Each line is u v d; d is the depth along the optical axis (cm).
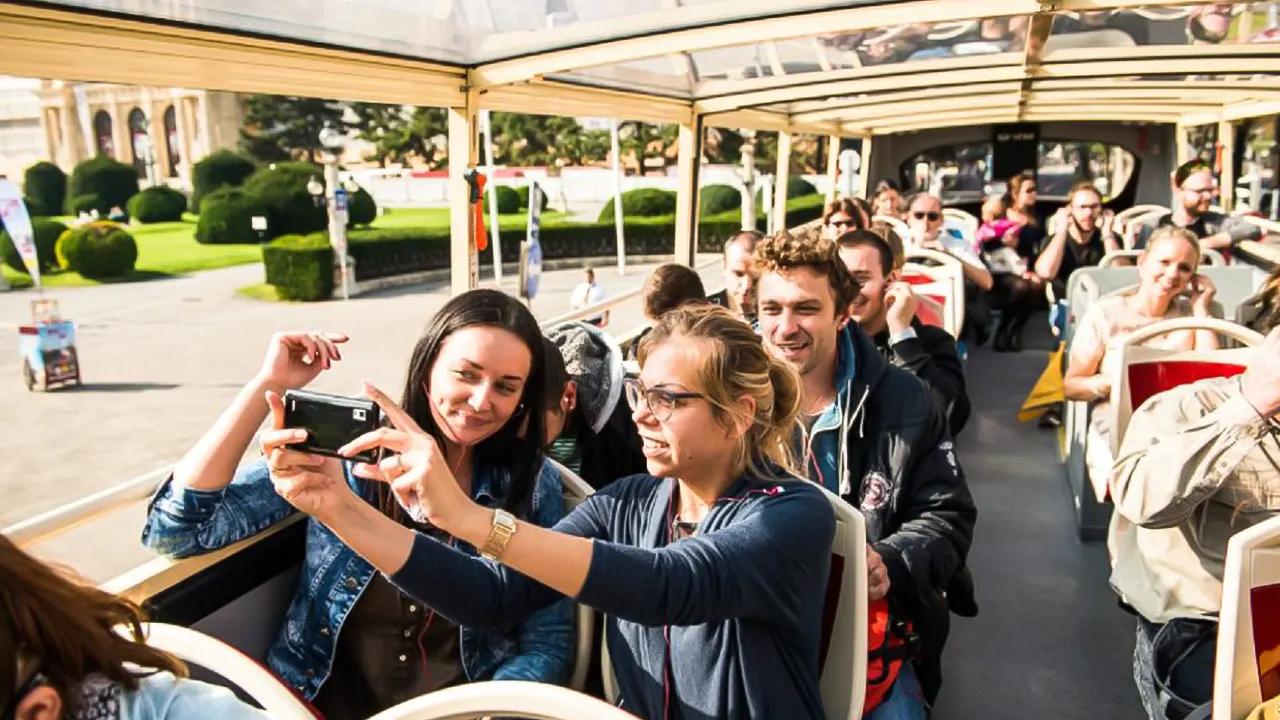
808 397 265
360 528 160
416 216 4003
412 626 206
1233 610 183
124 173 4450
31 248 1315
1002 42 449
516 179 3966
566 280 2616
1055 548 434
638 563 154
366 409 147
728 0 328
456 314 199
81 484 920
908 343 336
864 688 196
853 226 534
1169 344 424
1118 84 650
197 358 1572
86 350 1642
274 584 217
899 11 322
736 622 169
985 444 579
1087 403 433
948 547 244
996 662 342
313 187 2991
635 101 534
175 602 191
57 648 116
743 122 703
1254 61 469
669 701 178
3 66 238
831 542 177
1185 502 225
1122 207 1030
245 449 195
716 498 181
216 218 3497
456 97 394
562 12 337
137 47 265
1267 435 237
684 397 169
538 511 225
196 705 123
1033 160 1023
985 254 848
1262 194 873
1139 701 317
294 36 308
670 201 3275
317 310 2158
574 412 292
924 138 1038
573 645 214
